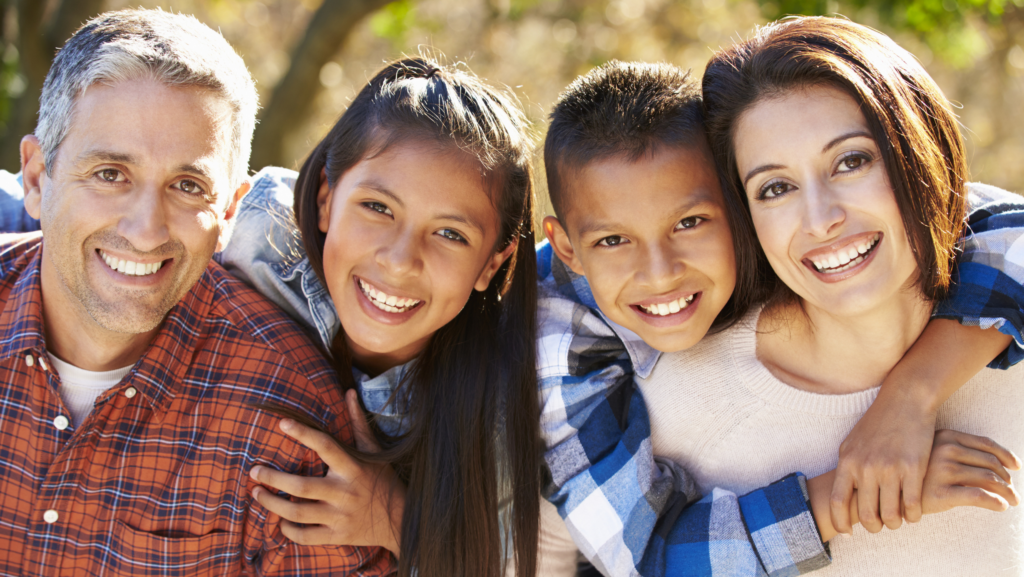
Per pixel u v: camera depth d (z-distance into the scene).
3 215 2.38
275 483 1.86
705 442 1.93
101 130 1.67
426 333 1.97
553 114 1.96
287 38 11.19
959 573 1.80
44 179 1.77
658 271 1.77
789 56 1.63
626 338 1.99
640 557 1.87
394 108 1.89
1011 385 1.82
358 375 2.13
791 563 1.77
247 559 1.99
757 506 1.82
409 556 1.94
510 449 1.97
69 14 6.43
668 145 1.77
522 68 9.89
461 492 1.95
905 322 1.75
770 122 1.64
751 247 1.83
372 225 1.88
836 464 1.87
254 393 1.93
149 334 1.93
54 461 1.85
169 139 1.69
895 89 1.61
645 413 1.96
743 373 1.88
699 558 1.83
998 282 1.72
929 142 1.63
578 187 1.83
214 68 1.74
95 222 1.69
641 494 1.86
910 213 1.59
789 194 1.66
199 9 10.57
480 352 2.04
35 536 1.89
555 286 2.20
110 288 1.74
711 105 1.78
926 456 1.64
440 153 1.85
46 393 1.87
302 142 9.51
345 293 1.94
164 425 1.92
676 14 9.59
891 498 1.63
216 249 1.88
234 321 2.00
